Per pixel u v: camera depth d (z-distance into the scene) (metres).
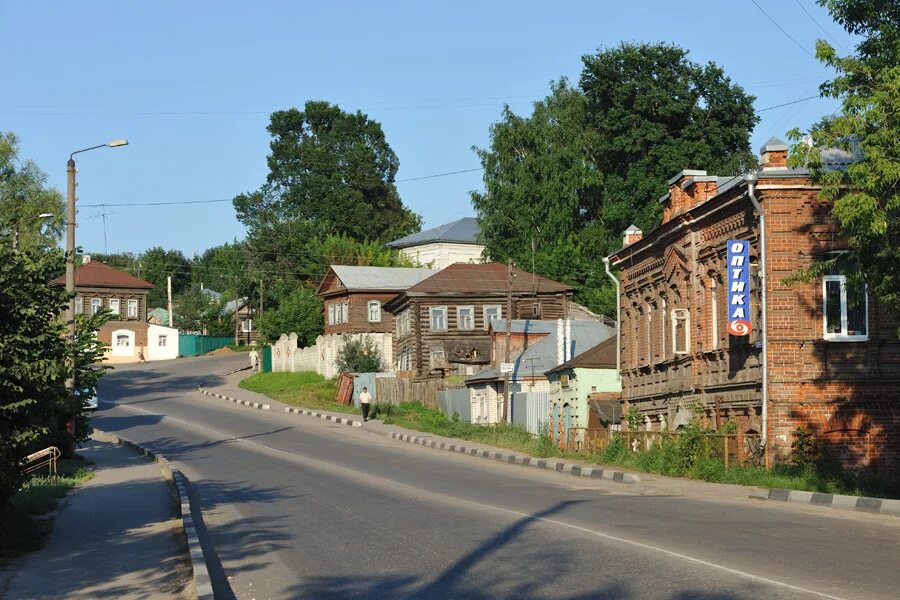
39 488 23.03
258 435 48.69
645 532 15.15
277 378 79.19
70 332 32.97
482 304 71.00
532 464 33.84
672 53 74.75
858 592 10.25
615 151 76.38
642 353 37.94
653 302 36.59
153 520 18.50
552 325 57.91
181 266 160.88
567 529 15.68
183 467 32.78
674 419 33.81
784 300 26.81
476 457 38.22
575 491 23.50
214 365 98.19
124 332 103.62
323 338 76.69
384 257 101.44
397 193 119.94
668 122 75.44
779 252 26.91
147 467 32.25
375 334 80.44
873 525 15.74
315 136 117.94
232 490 24.84
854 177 19.80
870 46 22.25
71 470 29.56
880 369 26.73
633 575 11.57
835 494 20.33
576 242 77.25
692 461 27.03
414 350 69.81
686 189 33.25
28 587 12.09
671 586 10.85
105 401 72.31
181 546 15.17
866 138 19.64
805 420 26.62
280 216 113.12
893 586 10.56
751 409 27.94
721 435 27.00
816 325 26.81
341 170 114.88
